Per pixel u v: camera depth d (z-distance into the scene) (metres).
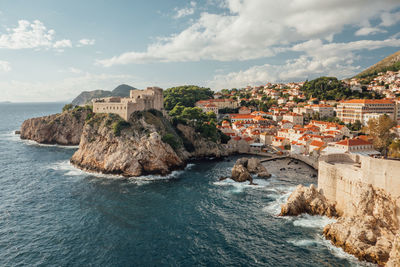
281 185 82.75
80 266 42.84
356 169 55.81
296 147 125.50
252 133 159.38
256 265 42.97
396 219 43.66
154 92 133.62
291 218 58.44
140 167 94.69
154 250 47.22
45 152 132.88
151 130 107.62
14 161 112.38
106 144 101.81
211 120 165.75
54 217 59.62
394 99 190.75
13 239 50.62
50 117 168.75
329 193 59.16
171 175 95.31
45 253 46.25
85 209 63.84
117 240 50.31
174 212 62.56
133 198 71.44
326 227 51.25
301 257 44.50
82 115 158.50
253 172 95.56
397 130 126.50
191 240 50.44
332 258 43.94
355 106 171.75
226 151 136.12
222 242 49.78
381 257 41.53
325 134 139.50
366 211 47.12
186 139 133.12
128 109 111.44
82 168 100.44
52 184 82.50
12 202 67.81
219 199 70.81
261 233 52.59
